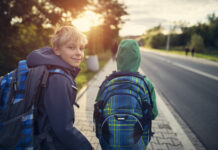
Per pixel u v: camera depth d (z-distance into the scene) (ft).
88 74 24.84
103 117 4.08
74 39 3.33
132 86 4.12
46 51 3.49
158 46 239.50
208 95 18.49
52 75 3.10
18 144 2.80
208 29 114.52
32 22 23.27
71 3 22.24
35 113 3.00
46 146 3.05
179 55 104.37
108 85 4.34
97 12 28.02
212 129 10.71
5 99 2.98
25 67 3.24
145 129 4.22
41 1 23.82
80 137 3.08
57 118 2.87
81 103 10.12
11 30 21.47
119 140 3.81
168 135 9.74
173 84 23.82
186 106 14.94
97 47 56.80
